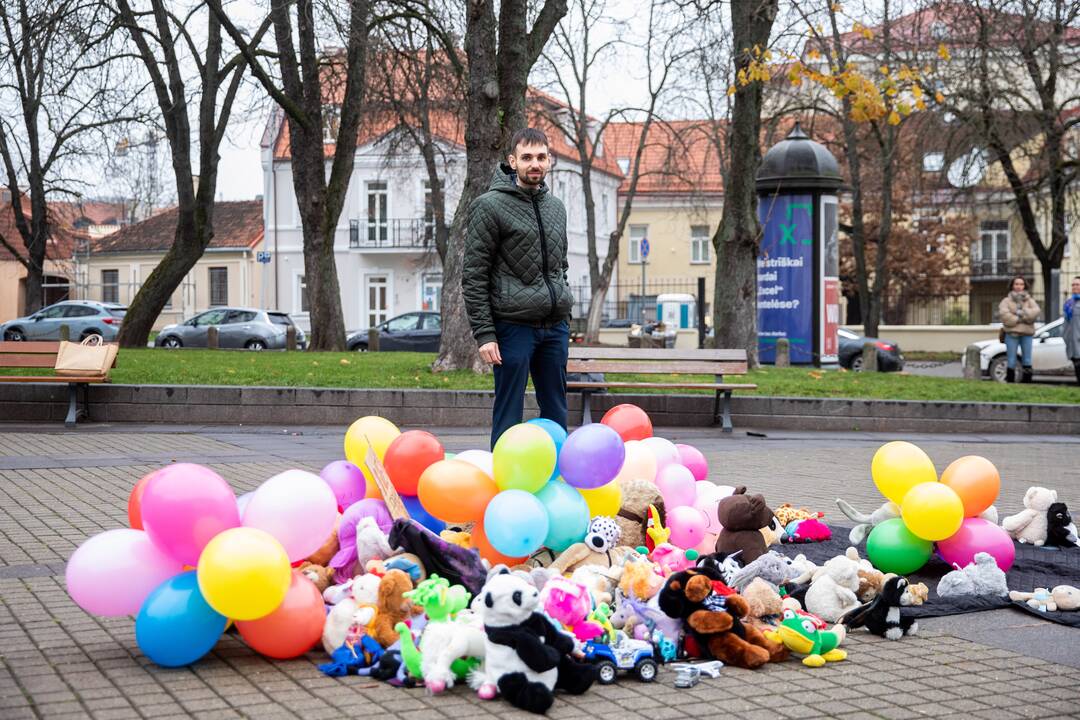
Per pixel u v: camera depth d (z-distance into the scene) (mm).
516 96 17328
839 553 6992
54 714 3951
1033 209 40906
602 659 4477
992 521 6625
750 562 5832
